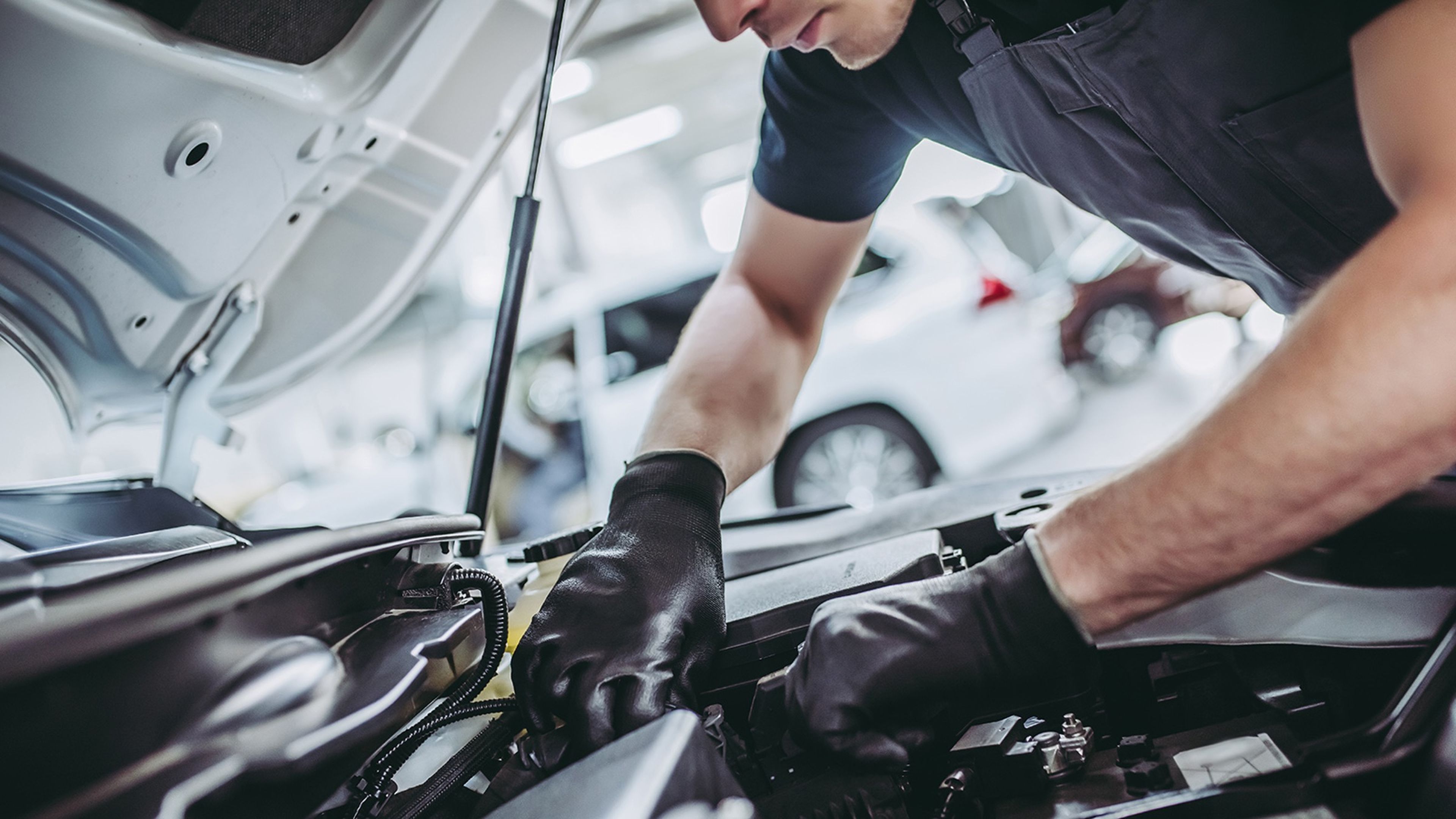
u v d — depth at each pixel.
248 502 5.10
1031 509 1.01
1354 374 0.48
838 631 0.68
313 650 0.53
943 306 3.65
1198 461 0.54
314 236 1.07
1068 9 0.82
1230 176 0.82
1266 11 0.73
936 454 3.62
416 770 0.78
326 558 0.57
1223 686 0.74
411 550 0.71
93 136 0.77
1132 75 0.80
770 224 1.20
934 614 0.66
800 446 3.67
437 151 1.08
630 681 0.70
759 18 0.82
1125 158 0.87
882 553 0.91
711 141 7.12
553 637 0.74
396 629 0.65
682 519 0.86
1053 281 3.81
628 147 6.93
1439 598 0.68
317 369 1.21
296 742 0.48
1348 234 0.81
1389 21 0.54
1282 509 0.52
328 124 0.94
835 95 1.06
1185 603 0.59
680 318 3.95
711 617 0.79
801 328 1.21
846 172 1.13
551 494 3.97
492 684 0.89
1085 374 3.78
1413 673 0.60
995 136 0.96
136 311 0.94
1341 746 0.56
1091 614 0.61
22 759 0.39
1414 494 0.76
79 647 0.40
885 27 0.87
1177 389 3.76
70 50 0.70
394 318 1.24
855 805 0.64
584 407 3.94
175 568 0.50
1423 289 0.47
